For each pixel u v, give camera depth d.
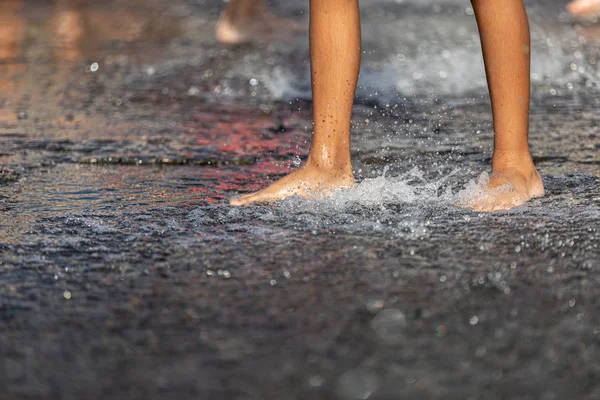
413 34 15.60
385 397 3.26
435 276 4.49
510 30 5.95
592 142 7.77
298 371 3.49
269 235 5.23
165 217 5.67
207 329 3.90
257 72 12.21
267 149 7.84
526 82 6.04
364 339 3.76
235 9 15.78
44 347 3.75
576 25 15.93
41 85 11.41
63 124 9.02
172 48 14.53
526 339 3.74
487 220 5.45
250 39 15.42
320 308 4.11
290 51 14.00
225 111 9.76
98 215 5.75
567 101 9.83
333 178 6.09
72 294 4.34
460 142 7.85
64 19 18.91
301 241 5.10
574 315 3.98
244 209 5.79
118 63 13.12
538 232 5.19
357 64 6.08
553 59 12.44
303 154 7.64
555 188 6.23
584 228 5.26
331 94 6.03
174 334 3.86
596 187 6.24
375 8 20.31
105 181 6.71
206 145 8.01
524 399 3.24
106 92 10.94
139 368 3.55
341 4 5.98
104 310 4.14
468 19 17.77
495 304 4.12
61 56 13.85
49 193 6.36
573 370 3.46
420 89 10.71
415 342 3.72
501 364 3.51
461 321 3.93
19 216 5.75
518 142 6.08
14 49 14.66
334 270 4.61
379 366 3.51
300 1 21.41
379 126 8.64
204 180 6.72
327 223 5.44
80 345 3.77
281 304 4.16
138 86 11.34
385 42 14.65
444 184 6.38
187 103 10.23
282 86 11.25
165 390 3.36
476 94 10.39
